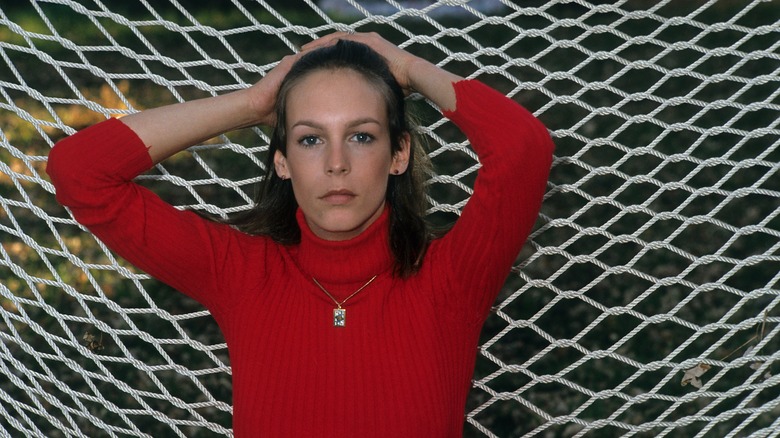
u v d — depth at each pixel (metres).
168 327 4.05
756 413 2.25
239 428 1.81
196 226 1.82
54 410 3.60
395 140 1.79
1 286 2.40
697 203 4.91
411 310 1.78
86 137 1.78
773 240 4.51
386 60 1.91
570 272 4.39
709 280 4.25
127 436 3.47
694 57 6.52
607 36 7.06
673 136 5.58
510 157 1.70
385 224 1.81
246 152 2.38
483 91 1.77
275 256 1.87
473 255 1.74
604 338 3.93
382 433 1.74
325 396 1.75
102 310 4.15
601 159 5.40
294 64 1.79
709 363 2.29
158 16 2.40
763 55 2.29
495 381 3.72
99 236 1.82
